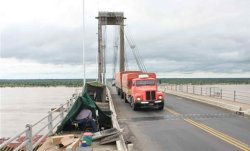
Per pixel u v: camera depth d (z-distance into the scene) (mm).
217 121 24266
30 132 11766
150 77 34469
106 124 19812
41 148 13484
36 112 108125
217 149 15258
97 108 19547
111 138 15281
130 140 17688
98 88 38344
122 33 76438
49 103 143125
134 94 32656
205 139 17641
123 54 76688
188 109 32625
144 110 32469
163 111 31344
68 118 17922
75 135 16312
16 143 19406
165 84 80000
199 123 23406
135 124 23562
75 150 12789
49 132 15578
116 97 49688
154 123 23922
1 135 64438
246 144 16250
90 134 14461
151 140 17641
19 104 142000
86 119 18062
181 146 16016
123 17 75625
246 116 26953
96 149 14117
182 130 20672
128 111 31812
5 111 113000
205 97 43906
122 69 76438
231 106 31219
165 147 15883
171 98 46938
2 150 17281
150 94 32156
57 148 13461
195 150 15141
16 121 87000
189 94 51125
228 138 17766
